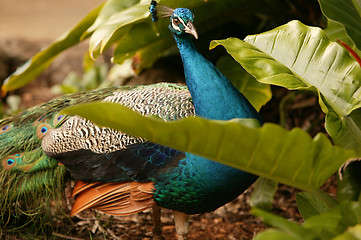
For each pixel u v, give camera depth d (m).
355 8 4.98
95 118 3.17
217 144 3.34
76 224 6.23
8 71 10.71
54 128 5.60
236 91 4.82
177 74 8.47
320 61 4.79
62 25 12.83
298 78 4.72
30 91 10.64
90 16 6.66
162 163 4.81
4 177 5.61
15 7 14.55
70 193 5.88
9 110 9.61
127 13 5.62
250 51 4.95
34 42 11.19
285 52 4.95
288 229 3.15
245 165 3.50
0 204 5.58
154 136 3.29
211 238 6.18
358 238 3.13
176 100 5.15
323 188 7.06
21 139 5.73
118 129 3.30
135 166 4.91
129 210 5.08
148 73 8.56
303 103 7.91
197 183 4.68
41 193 5.56
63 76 10.94
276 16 7.62
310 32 4.94
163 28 6.63
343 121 4.49
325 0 4.98
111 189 5.05
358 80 4.61
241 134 3.27
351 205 3.44
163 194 4.90
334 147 3.49
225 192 4.72
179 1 5.96
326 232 3.30
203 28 7.38
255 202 4.85
